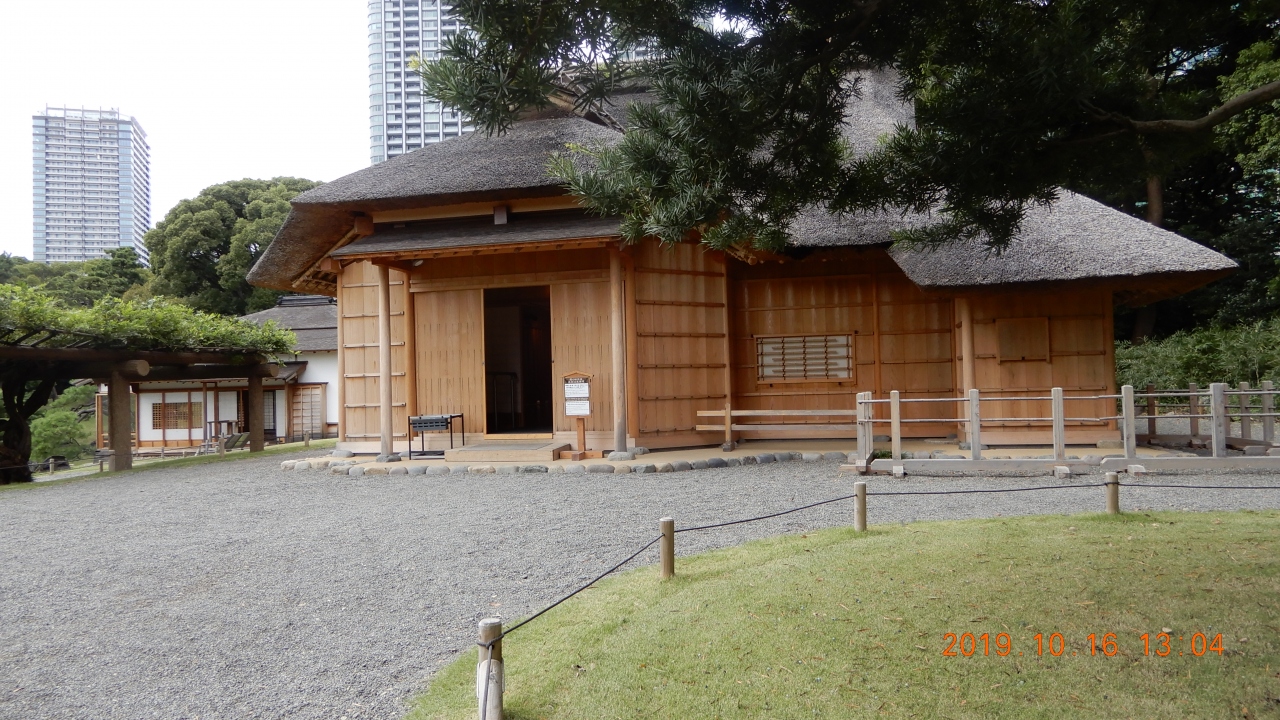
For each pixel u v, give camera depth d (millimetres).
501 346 15586
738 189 4328
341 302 11883
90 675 3682
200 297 30719
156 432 23938
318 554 5777
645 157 4027
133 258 35812
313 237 12180
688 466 9523
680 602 4098
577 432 10125
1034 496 6945
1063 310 9953
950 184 4426
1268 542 4641
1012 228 4930
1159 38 4312
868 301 11969
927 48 4566
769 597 4059
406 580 4992
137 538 6695
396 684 3436
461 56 3574
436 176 10758
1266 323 18094
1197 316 21453
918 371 11734
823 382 12078
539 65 3684
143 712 3266
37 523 7730
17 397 13086
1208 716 2803
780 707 2977
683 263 11070
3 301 10570
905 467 8344
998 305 10117
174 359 13680
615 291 10070
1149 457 8047
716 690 3121
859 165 4805
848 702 2994
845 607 3867
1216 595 3738
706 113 3908
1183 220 22391
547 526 6406
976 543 4918
